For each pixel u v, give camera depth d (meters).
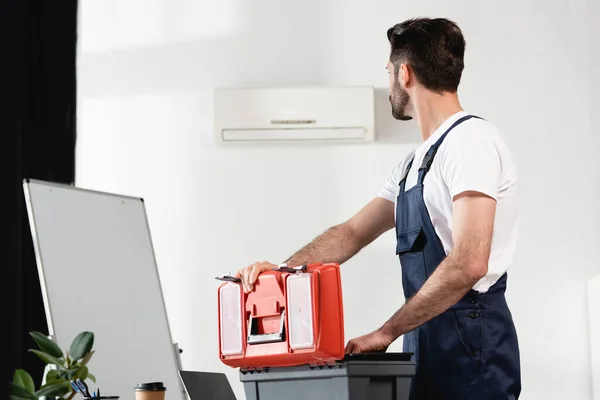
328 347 1.93
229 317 2.09
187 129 4.25
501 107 4.16
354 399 1.93
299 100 4.15
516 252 4.07
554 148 4.12
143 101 4.26
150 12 4.30
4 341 3.59
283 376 2.03
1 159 3.70
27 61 3.99
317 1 4.26
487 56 4.19
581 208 4.07
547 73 4.17
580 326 4.01
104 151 4.24
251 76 4.25
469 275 2.19
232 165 4.21
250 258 4.16
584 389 3.96
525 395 3.98
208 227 4.19
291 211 4.17
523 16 4.21
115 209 3.68
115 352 3.36
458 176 2.29
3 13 3.78
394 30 2.63
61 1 4.18
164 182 4.22
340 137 4.14
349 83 4.23
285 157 4.20
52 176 4.07
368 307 4.08
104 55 4.28
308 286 1.94
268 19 4.27
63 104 4.14
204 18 4.29
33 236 3.16
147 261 3.77
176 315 4.14
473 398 2.30
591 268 4.03
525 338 4.01
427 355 2.34
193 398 2.38
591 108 4.11
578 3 4.19
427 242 2.41
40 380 3.86
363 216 2.83
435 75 2.52
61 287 3.20
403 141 4.18
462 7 4.23
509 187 2.39
